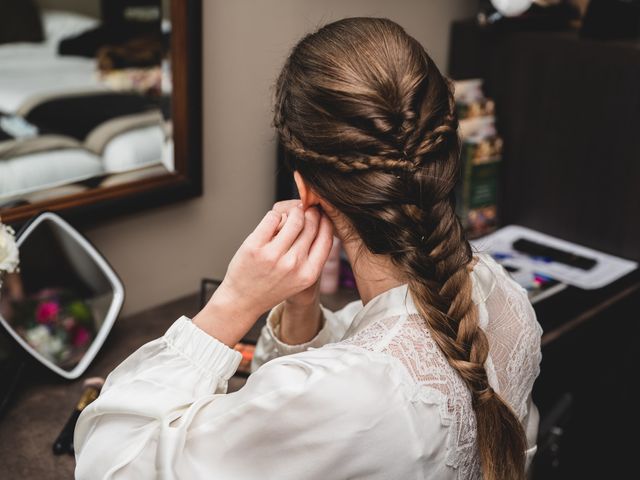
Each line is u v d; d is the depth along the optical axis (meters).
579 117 1.66
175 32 1.27
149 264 1.46
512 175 1.84
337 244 1.50
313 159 0.71
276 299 0.76
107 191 1.28
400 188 0.70
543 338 1.35
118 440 0.73
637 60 1.52
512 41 1.74
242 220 1.59
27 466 1.01
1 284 1.06
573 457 1.88
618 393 1.72
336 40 0.69
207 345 0.76
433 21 1.81
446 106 0.72
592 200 1.69
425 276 0.71
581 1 1.76
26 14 1.09
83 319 1.24
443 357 0.69
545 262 1.65
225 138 1.48
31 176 1.17
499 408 0.71
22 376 1.20
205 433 0.68
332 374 0.65
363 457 0.64
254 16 1.44
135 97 1.26
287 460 0.65
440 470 0.67
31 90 1.13
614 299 1.50
